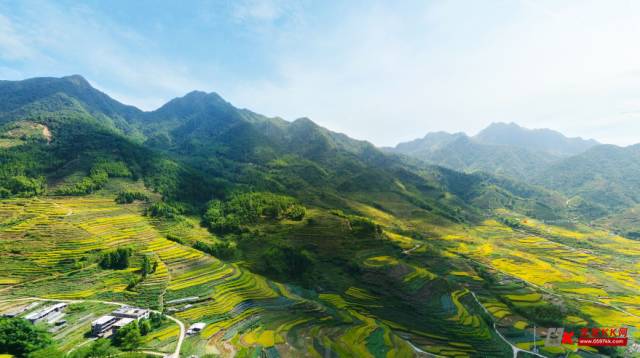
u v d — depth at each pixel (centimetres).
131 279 13112
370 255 18250
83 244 14775
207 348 9338
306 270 16762
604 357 10844
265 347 9738
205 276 14350
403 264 17075
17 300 11119
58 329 9612
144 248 15850
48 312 10344
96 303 11375
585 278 18525
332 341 10406
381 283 15512
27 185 19662
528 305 13875
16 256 13288
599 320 13400
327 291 14900
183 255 15875
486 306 13938
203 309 11744
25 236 14588
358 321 12012
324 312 12519
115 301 11669
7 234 14488
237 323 11150
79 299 11575
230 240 19962
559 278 17950
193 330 10162
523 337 11756
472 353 10606
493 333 11975
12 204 17462
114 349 8762
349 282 15788
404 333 11575
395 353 9944
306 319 11844
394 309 13425
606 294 16462
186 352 8994
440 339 11325
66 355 8150
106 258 13888
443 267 17888
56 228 15612
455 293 14738
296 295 14150
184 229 19950
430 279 15650
